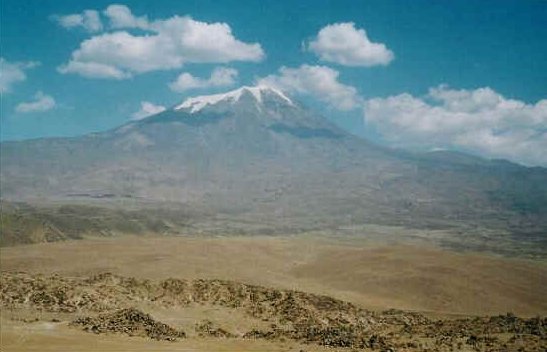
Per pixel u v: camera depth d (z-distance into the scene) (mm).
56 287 122625
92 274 172875
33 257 197500
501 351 93000
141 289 128375
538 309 165500
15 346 86938
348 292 172500
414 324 118312
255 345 96062
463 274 187875
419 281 180375
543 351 91812
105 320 104625
